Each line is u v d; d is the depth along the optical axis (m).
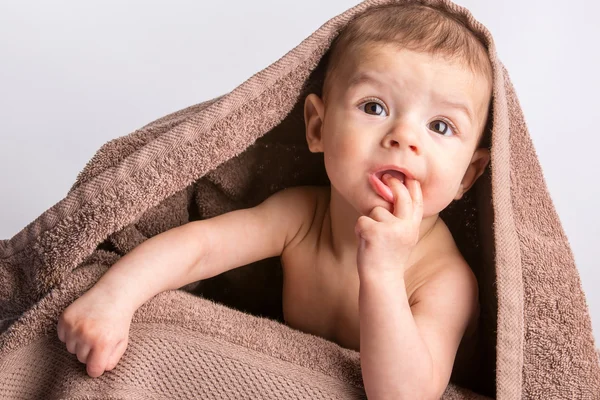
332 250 1.19
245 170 1.27
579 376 1.07
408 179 1.05
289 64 1.10
